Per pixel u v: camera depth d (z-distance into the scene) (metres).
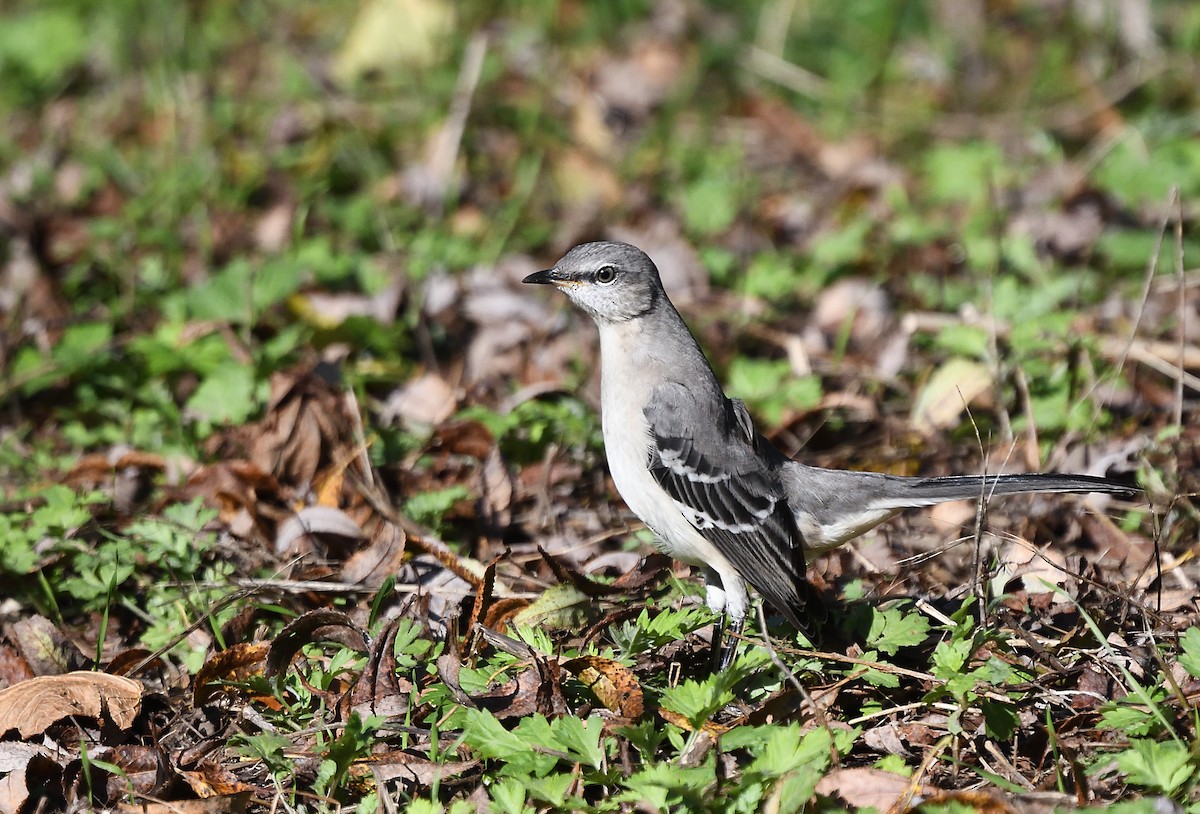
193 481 10.74
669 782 6.72
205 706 8.33
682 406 9.41
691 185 16.44
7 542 9.88
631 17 20.39
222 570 9.75
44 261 15.11
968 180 15.91
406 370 13.07
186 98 18.11
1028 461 11.03
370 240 15.43
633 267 9.66
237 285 13.32
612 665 7.73
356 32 18.92
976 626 8.48
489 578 8.82
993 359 11.75
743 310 14.00
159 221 15.79
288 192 16.47
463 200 16.36
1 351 13.35
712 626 9.40
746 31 19.98
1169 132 16.78
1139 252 14.19
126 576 9.48
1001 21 20.00
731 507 9.21
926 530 10.47
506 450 11.57
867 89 18.92
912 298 14.08
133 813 7.30
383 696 8.07
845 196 16.45
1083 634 8.42
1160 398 11.86
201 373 12.77
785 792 6.60
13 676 8.87
